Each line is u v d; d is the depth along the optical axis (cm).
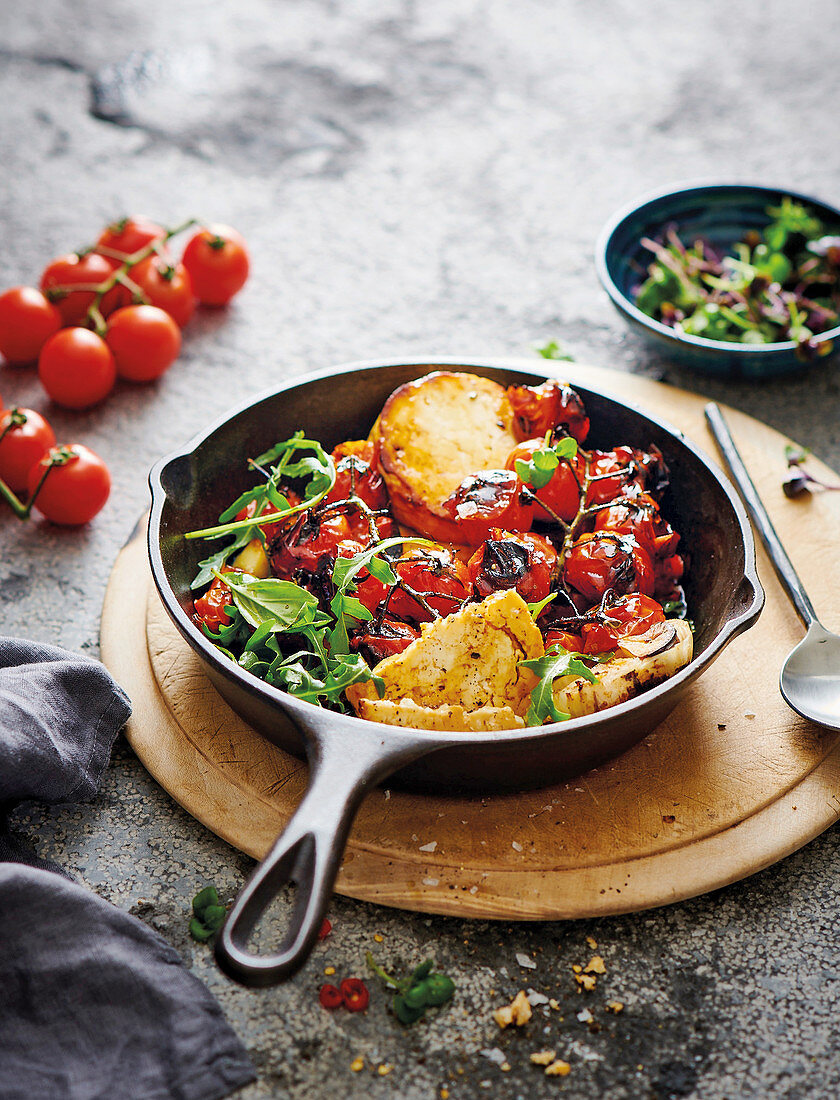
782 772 44
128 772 46
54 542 56
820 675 47
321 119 81
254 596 43
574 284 70
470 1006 41
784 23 89
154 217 74
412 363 50
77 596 53
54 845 44
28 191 75
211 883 43
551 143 80
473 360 51
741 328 63
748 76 85
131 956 40
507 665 42
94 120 80
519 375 50
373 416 51
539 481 46
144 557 52
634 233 66
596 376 59
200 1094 38
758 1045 40
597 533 45
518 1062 39
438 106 83
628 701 40
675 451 48
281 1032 40
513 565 43
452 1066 39
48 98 81
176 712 46
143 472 59
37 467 55
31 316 62
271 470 50
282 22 89
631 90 84
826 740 45
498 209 75
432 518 46
